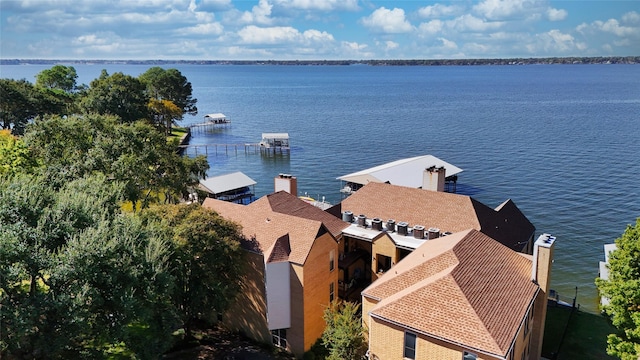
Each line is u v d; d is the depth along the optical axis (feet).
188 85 602.44
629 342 95.40
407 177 280.10
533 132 496.64
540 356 117.08
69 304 81.92
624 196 280.10
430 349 88.02
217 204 148.66
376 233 147.43
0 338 75.20
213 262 116.16
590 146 415.64
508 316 91.40
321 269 127.75
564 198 280.51
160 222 120.16
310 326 125.29
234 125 619.26
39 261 82.94
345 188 301.22
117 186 137.08
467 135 493.36
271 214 134.82
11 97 328.70
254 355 122.11
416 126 565.94
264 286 122.52
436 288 93.04
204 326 138.00
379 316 94.12
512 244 150.41
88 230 89.61
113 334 88.74
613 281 102.83
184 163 208.13
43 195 101.71
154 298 94.38
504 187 305.32
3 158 152.76
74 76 598.34
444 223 151.84
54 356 83.71
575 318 143.13
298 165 385.91
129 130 181.68
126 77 421.18
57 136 169.99
